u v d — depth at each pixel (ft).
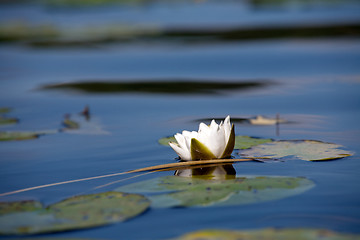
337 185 13.24
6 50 63.31
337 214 10.98
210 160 16.29
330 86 32.71
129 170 15.93
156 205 11.87
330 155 16.43
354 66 40.09
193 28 78.13
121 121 24.77
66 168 16.61
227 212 11.30
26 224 10.77
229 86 35.22
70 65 48.57
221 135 16.14
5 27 83.35
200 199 12.11
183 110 27.32
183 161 16.79
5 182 15.17
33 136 21.61
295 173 14.51
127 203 11.90
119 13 111.45
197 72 42.29
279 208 11.51
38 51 61.05
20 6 142.82
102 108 28.53
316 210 11.28
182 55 52.31
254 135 20.22
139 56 53.06
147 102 30.25
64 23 88.43
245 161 16.21
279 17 86.74
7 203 12.34
